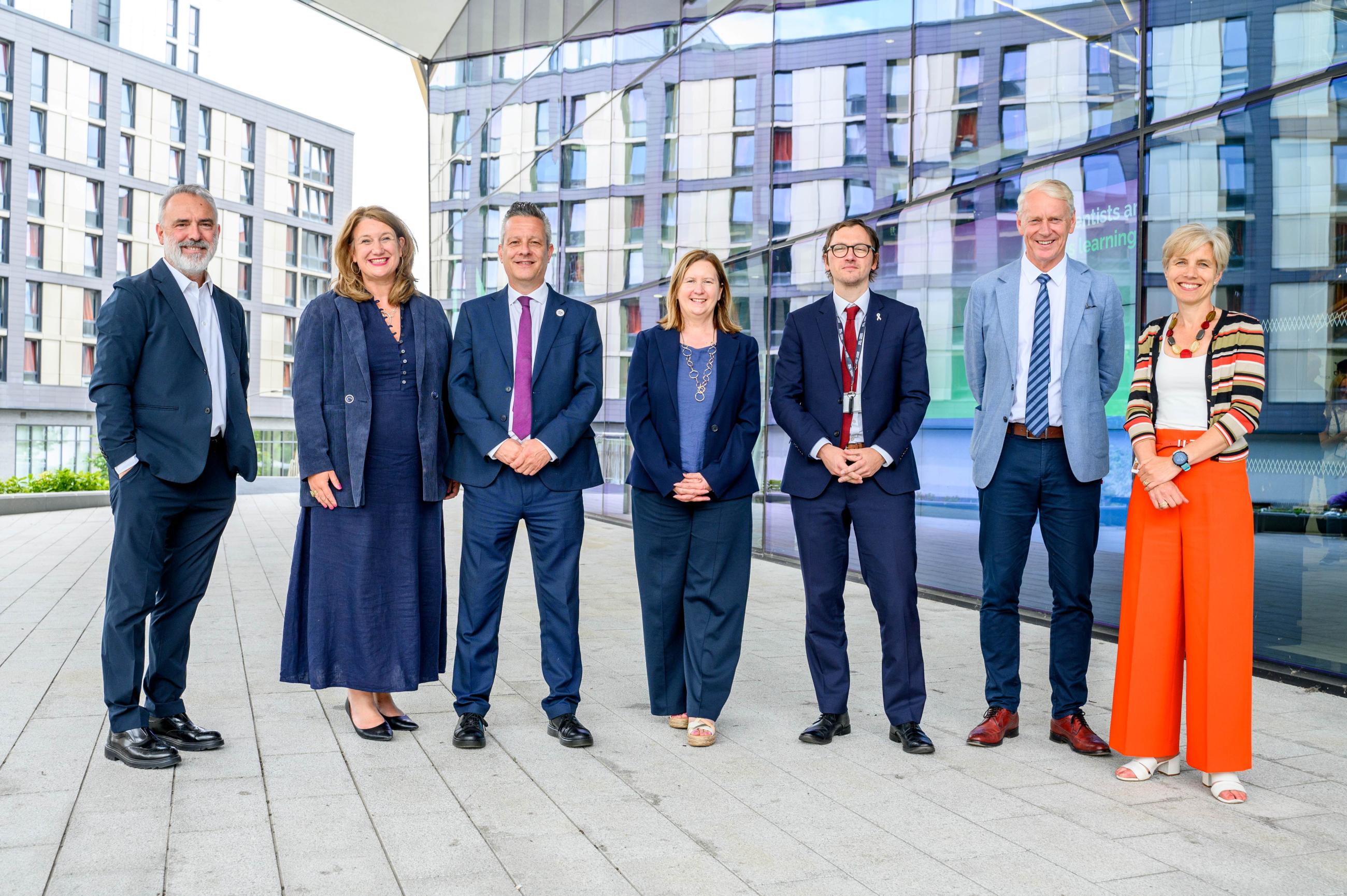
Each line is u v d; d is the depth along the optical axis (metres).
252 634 5.25
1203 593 2.86
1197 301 3.00
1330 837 2.53
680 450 3.44
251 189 56.50
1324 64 4.19
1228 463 2.89
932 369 6.87
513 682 4.28
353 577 3.29
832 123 7.96
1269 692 4.07
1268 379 4.40
